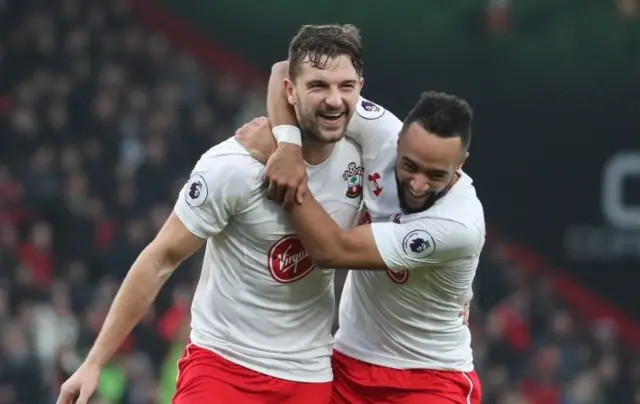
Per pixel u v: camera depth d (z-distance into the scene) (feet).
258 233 61.82
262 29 235.40
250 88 234.38
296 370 63.98
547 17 218.59
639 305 214.90
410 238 62.59
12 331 154.71
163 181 195.00
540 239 217.97
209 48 237.45
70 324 161.17
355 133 63.62
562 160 217.56
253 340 63.41
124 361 155.02
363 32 224.12
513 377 180.24
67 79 209.97
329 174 63.05
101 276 180.04
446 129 59.93
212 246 63.93
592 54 217.15
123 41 221.87
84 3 227.81
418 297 65.72
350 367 67.92
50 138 200.44
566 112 217.56
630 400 186.60
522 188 218.59
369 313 67.21
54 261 182.60
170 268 62.23
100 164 196.95
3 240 176.35
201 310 64.59
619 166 215.92
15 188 187.62
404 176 61.67
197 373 63.67
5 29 222.28
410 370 67.36
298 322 63.87
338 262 61.98
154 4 241.14
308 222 60.95
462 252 63.67
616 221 215.92
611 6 216.74
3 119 207.21
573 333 192.75
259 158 61.11
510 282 199.72
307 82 58.90
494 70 219.82
